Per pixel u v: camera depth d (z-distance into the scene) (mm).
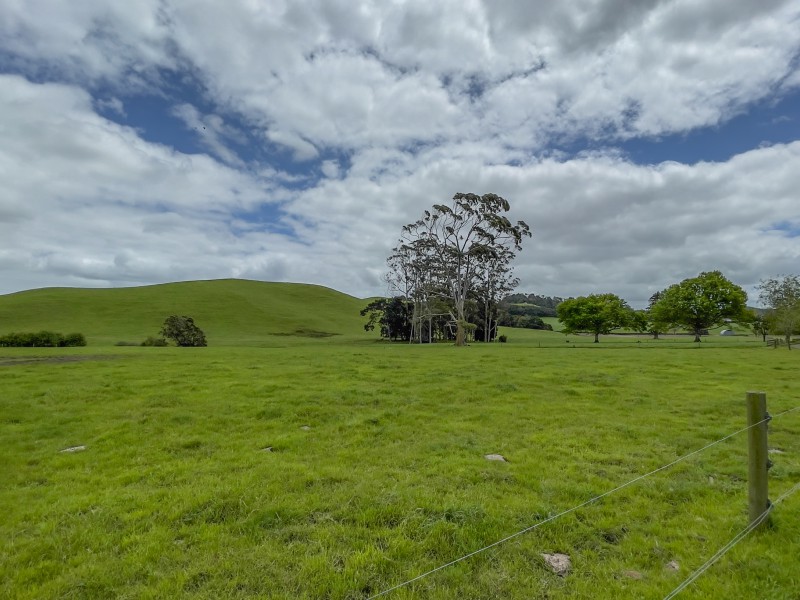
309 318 117625
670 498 6895
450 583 4734
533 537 5641
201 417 12086
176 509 6395
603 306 75250
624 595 4543
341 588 4602
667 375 21078
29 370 21656
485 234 62312
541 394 15805
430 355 33375
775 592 4469
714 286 67562
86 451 9453
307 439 10195
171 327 63000
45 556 5312
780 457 9094
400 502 6523
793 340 49000
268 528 5891
